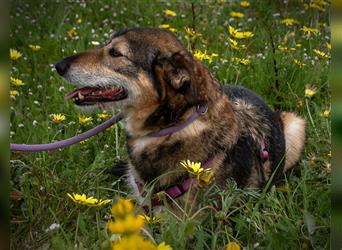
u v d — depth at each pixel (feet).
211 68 18.97
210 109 11.48
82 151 14.61
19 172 12.35
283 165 14.01
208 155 11.30
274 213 10.62
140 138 11.73
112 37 12.41
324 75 18.48
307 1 26.84
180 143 11.32
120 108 12.05
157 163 11.50
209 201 10.29
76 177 12.80
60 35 22.88
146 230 9.32
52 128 15.56
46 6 26.94
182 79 11.05
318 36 22.36
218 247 10.05
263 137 12.95
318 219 10.72
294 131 15.07
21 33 23.54
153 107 11.47
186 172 11.16
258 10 27.43
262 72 18.56
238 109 12.85
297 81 18.17
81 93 12.31
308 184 12.67
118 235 6.99
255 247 9.67
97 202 9.44
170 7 27.43
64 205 11.32
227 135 11.57
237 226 10.36
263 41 22.52
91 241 9.82
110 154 14.71
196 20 24.54
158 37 11.66
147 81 11.45
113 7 27.04
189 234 8.62
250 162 12.08
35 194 11.89
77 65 12.03
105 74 11.92
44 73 19.89
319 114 16.07
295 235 9.78
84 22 24.97
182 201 11.31
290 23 22.71
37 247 9.96
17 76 19.12
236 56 20.13
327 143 14.33
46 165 13.30
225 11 27.25
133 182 12.30
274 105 17.58
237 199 10.69
